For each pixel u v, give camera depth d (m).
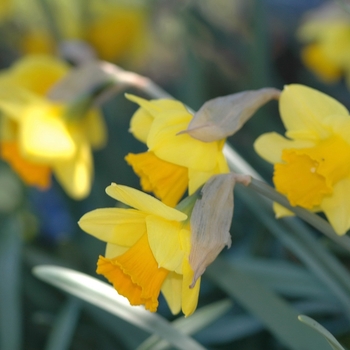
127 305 0.60
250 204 0.62
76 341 0.69
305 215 0.56
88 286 0.60
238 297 0.60
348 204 0.56
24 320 0.71
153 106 0.56
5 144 0.69
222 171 0.56
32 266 0.70
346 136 0.56
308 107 0.56
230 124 0.55
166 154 0.55
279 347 0.67
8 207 0.73
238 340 0.68
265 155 0.57
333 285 0.60
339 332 0.64
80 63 0.74
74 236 0.76
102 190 0.79
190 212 0.54
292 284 0.64
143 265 0.54
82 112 0.67
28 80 0.71
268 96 0.56
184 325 0.61
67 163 0.67
